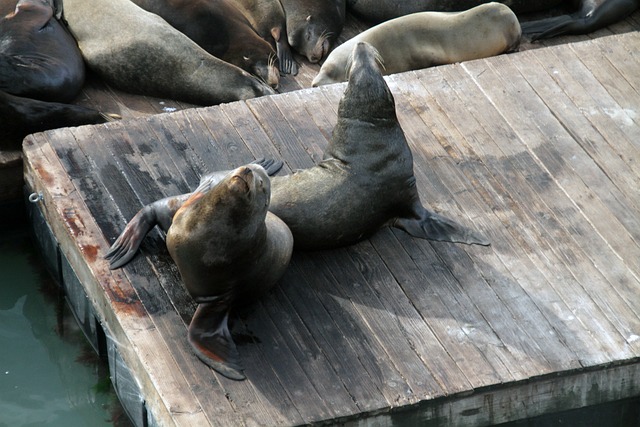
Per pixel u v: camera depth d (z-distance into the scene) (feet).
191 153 114.73
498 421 93.40
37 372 109.29
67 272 112.98
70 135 116.88
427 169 113.50
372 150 101.14
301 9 146.82
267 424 86.94
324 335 95.20
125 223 106.42
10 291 119.34
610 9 149.59
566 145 117.39
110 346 102.27
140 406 96.58
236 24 143.64
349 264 102.53
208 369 91.25
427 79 126.52
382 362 92.89
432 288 100.27
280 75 143.02
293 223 100.27
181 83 135.74
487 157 115.44
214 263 90.53
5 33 133.59
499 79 126.72
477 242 104.94
